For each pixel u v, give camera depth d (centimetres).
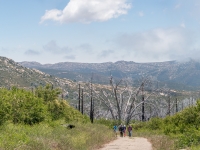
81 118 4966
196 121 2898
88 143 2103
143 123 5503
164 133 3403
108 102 6109
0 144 1296
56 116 3906
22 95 2936
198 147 1647
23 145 1343
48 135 1938
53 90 4162
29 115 2714
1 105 2362
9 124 2156
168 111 7325
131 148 2109
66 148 1661
